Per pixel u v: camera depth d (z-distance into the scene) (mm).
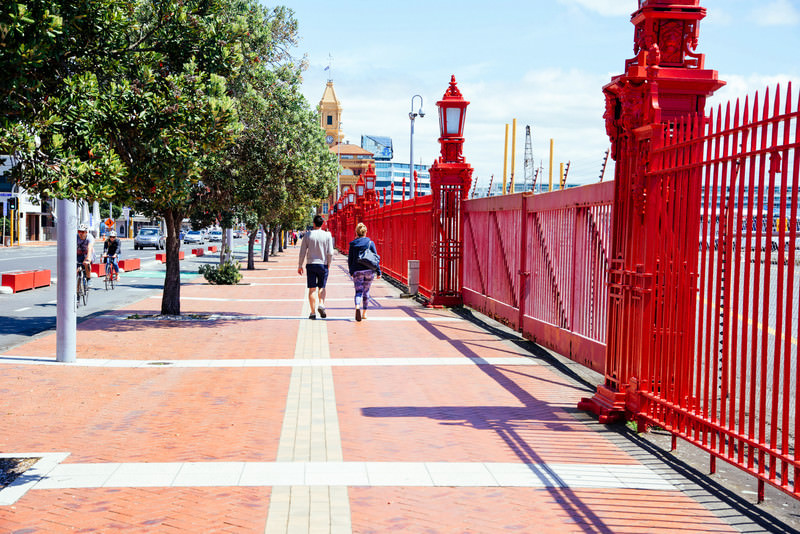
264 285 26078
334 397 7918
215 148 8172
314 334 12852
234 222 29172
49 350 10953
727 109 5191
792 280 4359
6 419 6863
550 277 11266
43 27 4766
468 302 17109
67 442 6125
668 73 6582
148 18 10938
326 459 5699
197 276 31359
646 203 6648
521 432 6582
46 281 24156
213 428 6605
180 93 7500
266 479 5207
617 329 7262
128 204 8383
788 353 4430
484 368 9688
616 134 7297
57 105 5438
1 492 4906
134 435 6355
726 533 4363
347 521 4461
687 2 6695
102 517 4492
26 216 76875
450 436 6406
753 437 4902
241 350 11086
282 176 17000
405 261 24562
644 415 6551
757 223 4785
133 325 13992
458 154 17406
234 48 9672
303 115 20391
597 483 5227
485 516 4586
